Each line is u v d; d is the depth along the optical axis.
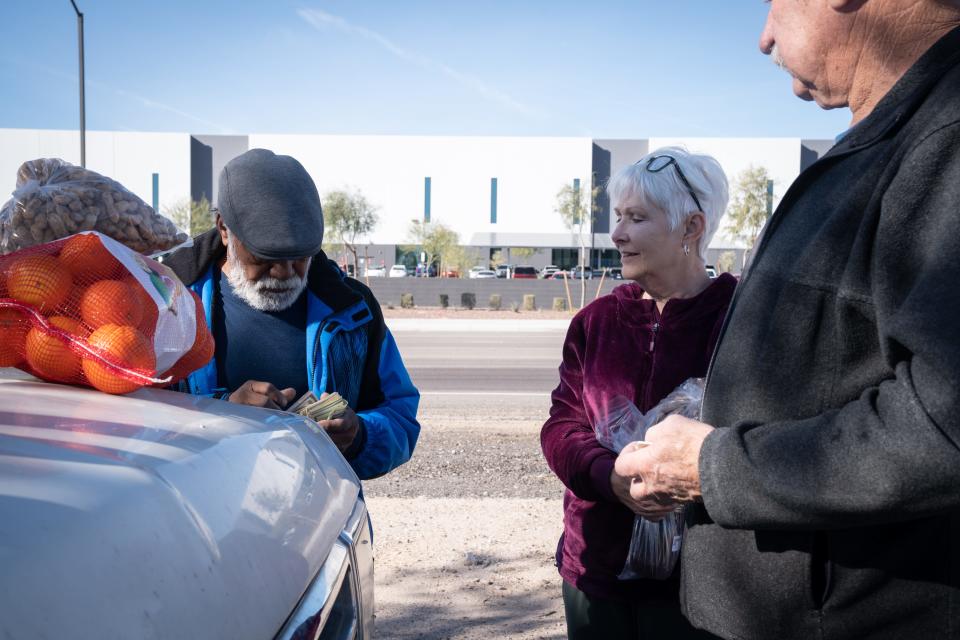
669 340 2.05
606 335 2.14
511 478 5.70
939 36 1.25
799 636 1.31
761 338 1.34
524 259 65.25
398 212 64.38
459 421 7.88
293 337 2.29
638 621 2.04
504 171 64.44
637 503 1.81
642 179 2.05
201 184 65.75
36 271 1.36
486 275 54.62
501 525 4.66
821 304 1.26
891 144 1.22
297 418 1.61
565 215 52.22
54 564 0.65
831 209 1.29
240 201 2.06
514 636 3.30
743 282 1.46
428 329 24.27
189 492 0.91
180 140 63.06
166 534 0.81
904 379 1.07
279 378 2.26
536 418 8.11
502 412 8.56
